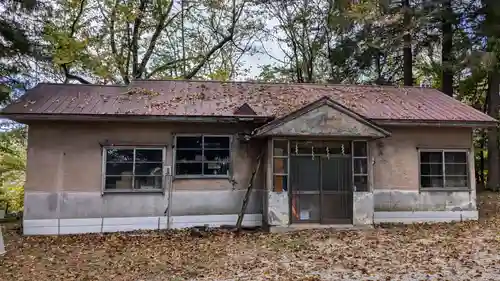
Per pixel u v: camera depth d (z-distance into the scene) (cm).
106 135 988
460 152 1121
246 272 625
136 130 1001
